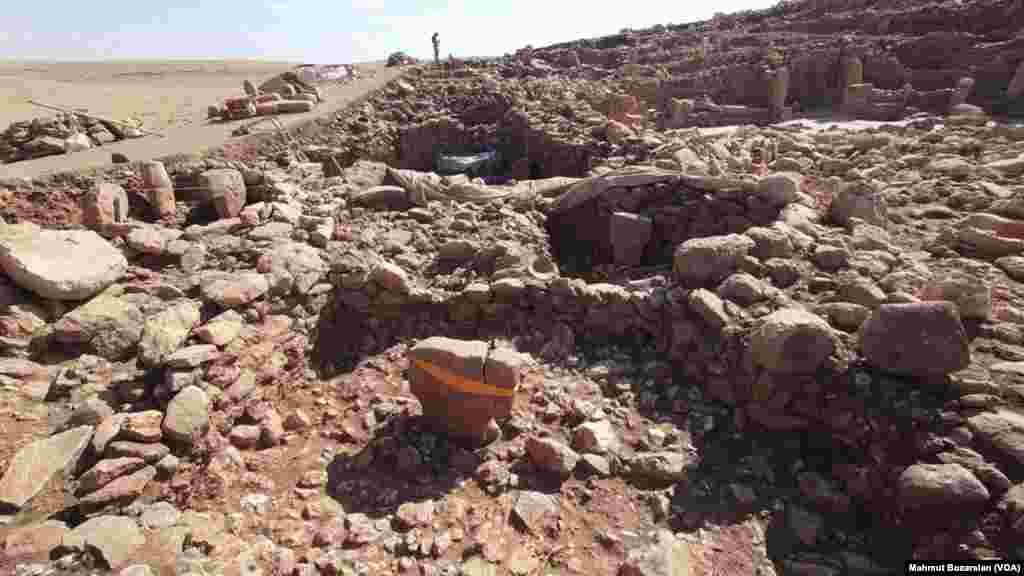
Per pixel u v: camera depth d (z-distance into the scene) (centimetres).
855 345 438
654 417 484
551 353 569
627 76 2280
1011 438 341
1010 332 442
